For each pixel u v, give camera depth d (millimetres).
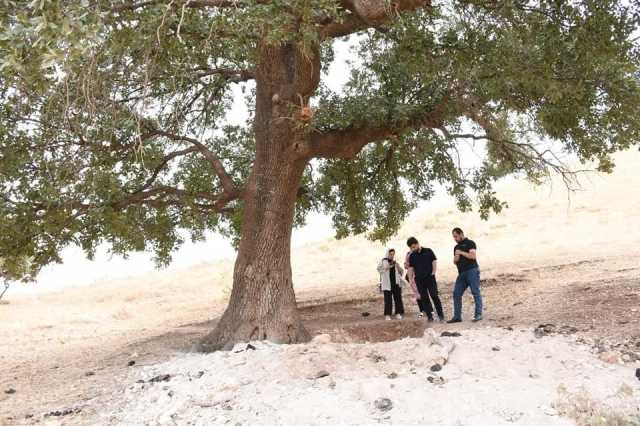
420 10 9344
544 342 7082
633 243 19859
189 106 11602
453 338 7516
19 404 7254
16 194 9406
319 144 9797
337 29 8445
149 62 7105
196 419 5609
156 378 7398
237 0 6070
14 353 12836
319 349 7195
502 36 8898
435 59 9211
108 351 11219
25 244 9336
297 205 14898
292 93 9094
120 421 5965
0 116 8828
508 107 9703
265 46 8820
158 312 20094
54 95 6582
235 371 6953
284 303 9453
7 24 4809
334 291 19297
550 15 9141
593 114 9633
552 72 8633
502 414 4941
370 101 10016
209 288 25656
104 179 9367
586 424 4578
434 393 5508
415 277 11133
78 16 4609
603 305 9562
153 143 10477
